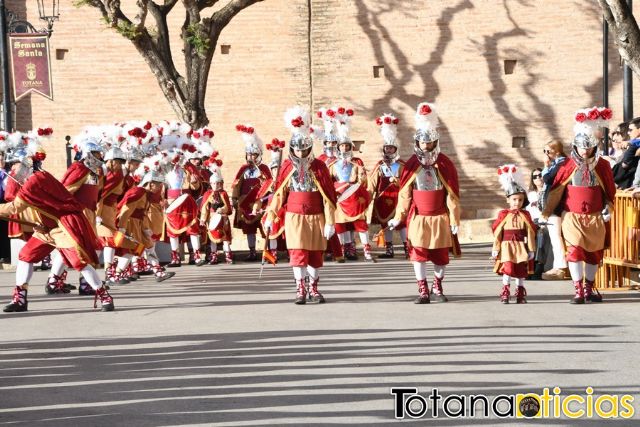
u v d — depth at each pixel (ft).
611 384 28.96
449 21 91.66
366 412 26.32
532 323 39.93
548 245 56.29
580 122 45.50
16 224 54.90
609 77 90.79
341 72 92.27
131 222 56.95
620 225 50.44
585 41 91.04
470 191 92.12
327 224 46.83
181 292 53.01
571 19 91.09
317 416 25.96
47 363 33.78
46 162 92.63
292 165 47.06
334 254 54.03
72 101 92.73
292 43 92.58
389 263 68.44
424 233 46.44
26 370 32.65
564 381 29.37
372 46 92.02
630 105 75.66
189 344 36.63
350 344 35.78
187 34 80.02
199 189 70.95
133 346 36.58
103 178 54.49
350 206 70.28
